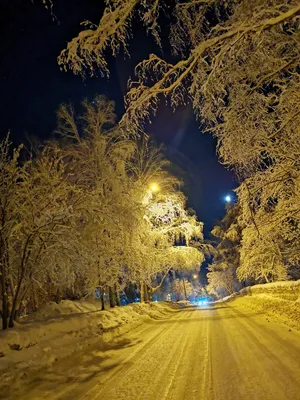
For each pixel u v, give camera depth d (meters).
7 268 9.05
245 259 19.52
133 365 7.33
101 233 13.19
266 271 21.03
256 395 4.57
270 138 7.71
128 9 4.93
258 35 4.95
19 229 9.05
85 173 14.89
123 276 16.58
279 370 5.62
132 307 18.78
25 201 9.25
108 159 15.58
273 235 11.88
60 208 9.23
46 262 9.73
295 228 11.82
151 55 5.73
